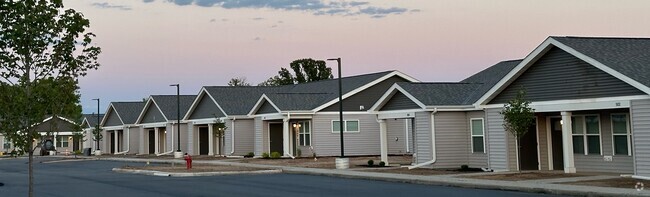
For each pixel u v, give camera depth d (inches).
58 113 494.6
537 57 979.3
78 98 522.9
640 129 834.2
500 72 1341.0
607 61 876.6
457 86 1251.8
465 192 792.3
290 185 943.0
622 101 856.9
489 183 846.5
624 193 686.5
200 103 2130.9
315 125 1707.7
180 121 2217.0
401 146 1796.3
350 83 1850.4
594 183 814.5
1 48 471.5
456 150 1171.9
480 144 1149.7
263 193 823.1
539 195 738.8
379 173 1091.9
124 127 2620.6
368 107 1758.1
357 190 844.6
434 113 1168.2
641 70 851.4
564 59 948.0
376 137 1763.0
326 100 1738.4
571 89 936.3
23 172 1454.2
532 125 1087.6
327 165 1381.6
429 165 1170.0
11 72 478.3
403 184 933.8
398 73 1782.7
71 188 954.7
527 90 1010.1
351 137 1736.0
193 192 855.1
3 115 478.0
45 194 860.0
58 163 1959.9
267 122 1811.0
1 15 467.8
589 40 956.6
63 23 486.6
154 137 2519.7
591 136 1013.8
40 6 475.2
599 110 978.7
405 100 1240.2
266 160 1649.9
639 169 838.5
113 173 1353.3
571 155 969.5
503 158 1059.3
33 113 479.8
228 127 1948.8
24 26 468.1
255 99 2021.4
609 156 976.9
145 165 1640.0
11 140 485.1
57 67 494.9
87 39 504.1
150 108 2436.0
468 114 1175.6
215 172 1222.3
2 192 894.4
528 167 1079.6
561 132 1074.1
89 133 2979.8
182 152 2070.6
